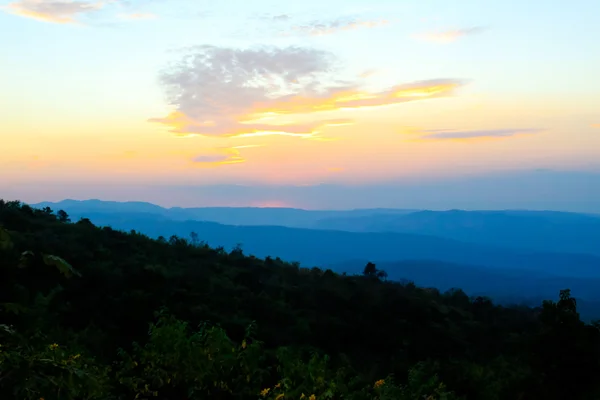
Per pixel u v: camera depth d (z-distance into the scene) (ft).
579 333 52.85
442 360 87.86
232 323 79.00
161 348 23.39
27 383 10.17
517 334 104.99
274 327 88.79
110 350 59.62
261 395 23.66
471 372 66.64
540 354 54.70
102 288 80.23
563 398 52.34
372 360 84.89
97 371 22.21
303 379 24.72
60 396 10.46
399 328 100.63
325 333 90.38
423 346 93.45
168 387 22.48
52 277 79.20
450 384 61.11
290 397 23.67
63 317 67.00
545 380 53.52
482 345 100.68
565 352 52.42
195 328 73.10
